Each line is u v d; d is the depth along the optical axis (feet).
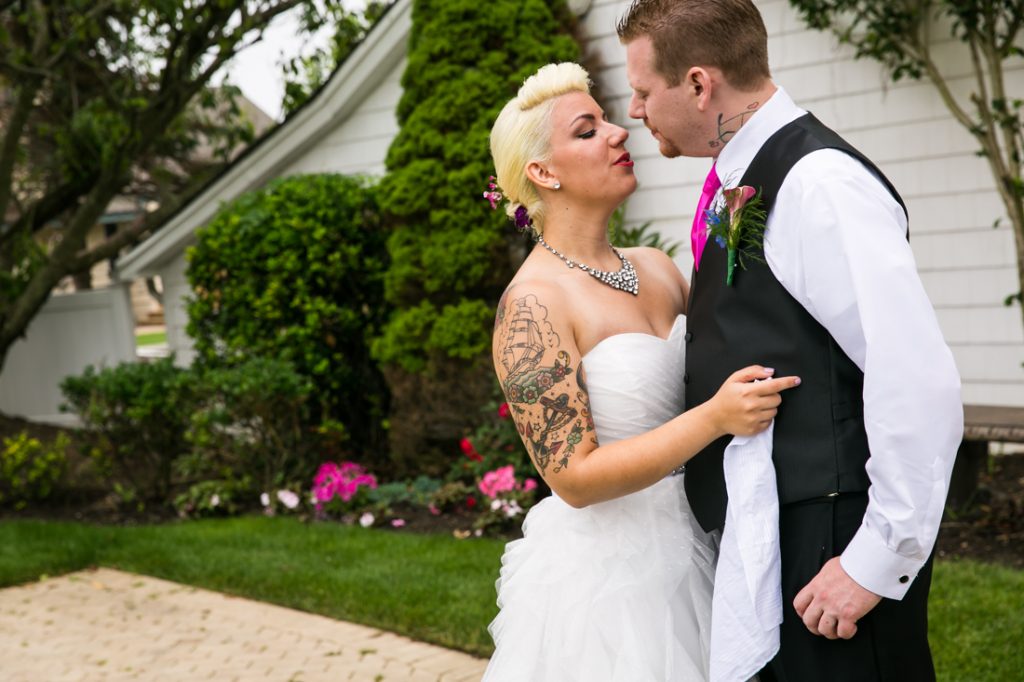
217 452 21.13
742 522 5.61
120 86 30.04
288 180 23.73
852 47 19.02
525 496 17.35
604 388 6.35
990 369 18.61
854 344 5.30
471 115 19.72
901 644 5.46
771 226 5.54
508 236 20.35
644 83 5.99
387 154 20.99
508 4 19.72
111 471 22.40
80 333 32.73
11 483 23.38
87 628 14.07
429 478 20.76
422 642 12.62
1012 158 16.42
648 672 6.21
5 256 30.48
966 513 15.62
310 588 14.67
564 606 6.53
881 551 5.11
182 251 28.27
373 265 22.67
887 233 5.15
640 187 21.25
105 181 28.37
